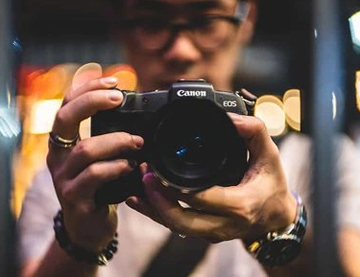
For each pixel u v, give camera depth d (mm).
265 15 1369
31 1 1380
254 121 946
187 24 1134
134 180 971
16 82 1327
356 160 1233
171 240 1165
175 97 983
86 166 968
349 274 1137
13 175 1259
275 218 1000
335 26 1304
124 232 1167
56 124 988
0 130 1260
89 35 1459
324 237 1151
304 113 1270
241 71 1390
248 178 964
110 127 984
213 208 933
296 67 1339
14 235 1183
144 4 1132
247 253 1155
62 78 1449
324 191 1186
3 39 1272
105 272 1146
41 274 1083
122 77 1305
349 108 1363
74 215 994
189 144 923
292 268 1089
